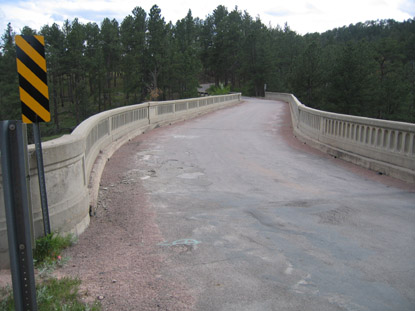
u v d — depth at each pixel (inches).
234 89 3858.3
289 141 627.5
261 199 277.9
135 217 235.9
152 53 3260.3
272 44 4094.5
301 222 224.5
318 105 2839.6
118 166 392.8
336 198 281.3
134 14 3476.9
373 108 2516.0
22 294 98.0
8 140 93.7
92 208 240.1
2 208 159.0
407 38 4138.8
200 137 638.5
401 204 265.4
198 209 252.1
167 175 358.3
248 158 459.5
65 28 3373.5
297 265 165.2
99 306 128.1
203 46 4648.1
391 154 367.2
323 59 2861.7
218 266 164.2
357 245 188.7
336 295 139.2
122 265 165.8
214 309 129.0
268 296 138.2
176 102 890.7
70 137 207.8
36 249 168.7
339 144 477.4
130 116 602.9
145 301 133.5
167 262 168.6
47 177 179.8
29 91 163.8
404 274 156.6
